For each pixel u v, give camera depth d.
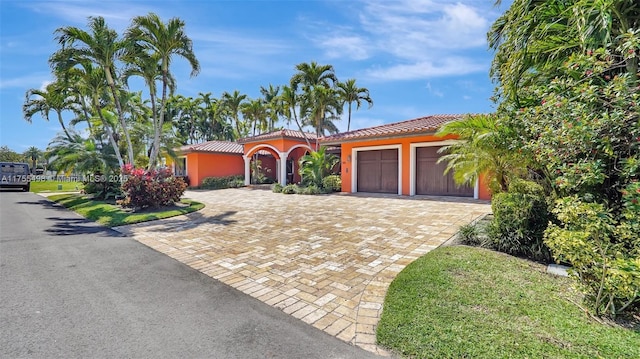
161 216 10.51
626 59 3.94
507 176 7.07
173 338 3.18
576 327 3.15
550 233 4.13
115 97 14.03
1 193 22.45
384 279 4.70
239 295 4.24
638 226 3.39
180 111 47.16
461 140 8.55
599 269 3.37
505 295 3.86
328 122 30.25
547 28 5.12
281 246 6.63
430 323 3.26
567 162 4.11
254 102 36.22
